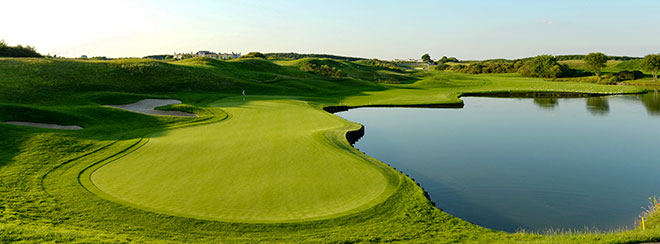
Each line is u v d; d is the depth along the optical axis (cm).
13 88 4981
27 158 2331
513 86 10475
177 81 7050
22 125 3278
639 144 3722
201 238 1323
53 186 1859
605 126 4731
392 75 13962
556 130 4519
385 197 1750
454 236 1391
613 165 2992
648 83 10606
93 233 1280
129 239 1241
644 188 2452
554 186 2498
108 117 3897
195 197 1742
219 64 10281
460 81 12075
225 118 4166
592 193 2361
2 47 8888
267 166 2225
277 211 1593
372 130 4503
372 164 2278
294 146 2688
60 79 5794
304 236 1353
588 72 14362
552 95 8619
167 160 2364
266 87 7838
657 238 1166
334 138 3042
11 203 1587
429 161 3138
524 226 1873
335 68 13875
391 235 1380
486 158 3228
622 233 1294
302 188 1867
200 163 2294
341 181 1972
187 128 3584
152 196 1748
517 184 2542
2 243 1065
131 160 2372
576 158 3219
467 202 2208
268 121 3966
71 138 2870
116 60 7800
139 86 6456
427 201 1766
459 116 5625
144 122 3859
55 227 1339
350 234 1373
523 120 5250
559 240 1249
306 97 7038
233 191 1825
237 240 1311
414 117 5516
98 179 1997
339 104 6369
